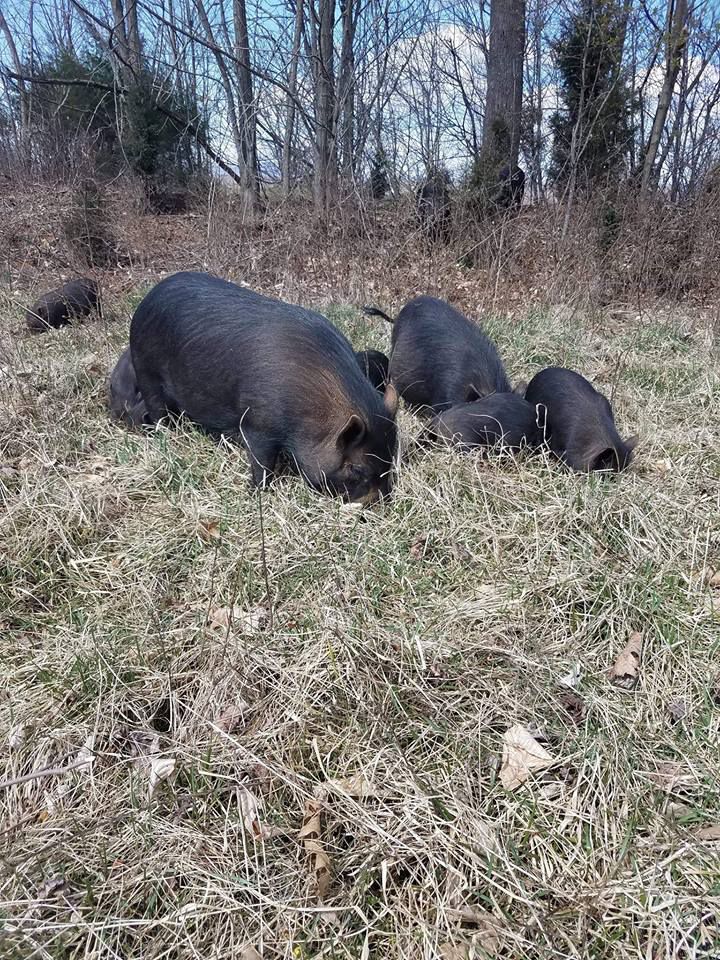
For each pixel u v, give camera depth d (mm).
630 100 6887
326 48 7395
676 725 1582
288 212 6238
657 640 1779
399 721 1560
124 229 7031
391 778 1438
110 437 2734
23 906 1262
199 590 1940
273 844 1354
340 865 1315
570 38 6762
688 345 4254
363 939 1208
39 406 2910
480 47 8320
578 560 2043
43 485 2330
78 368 3314
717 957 1175
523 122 7547
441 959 1185
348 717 1566
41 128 9453
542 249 5457
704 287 5309
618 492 2322
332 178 6797
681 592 1945
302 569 1973
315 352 2369
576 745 1505
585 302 4977
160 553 2053
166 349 2639
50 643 1786
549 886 1267
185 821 1384
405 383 3271
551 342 4055
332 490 2379
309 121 7004
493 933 1212
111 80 9664
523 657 1701
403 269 5539
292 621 1819
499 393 2846
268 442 2424
